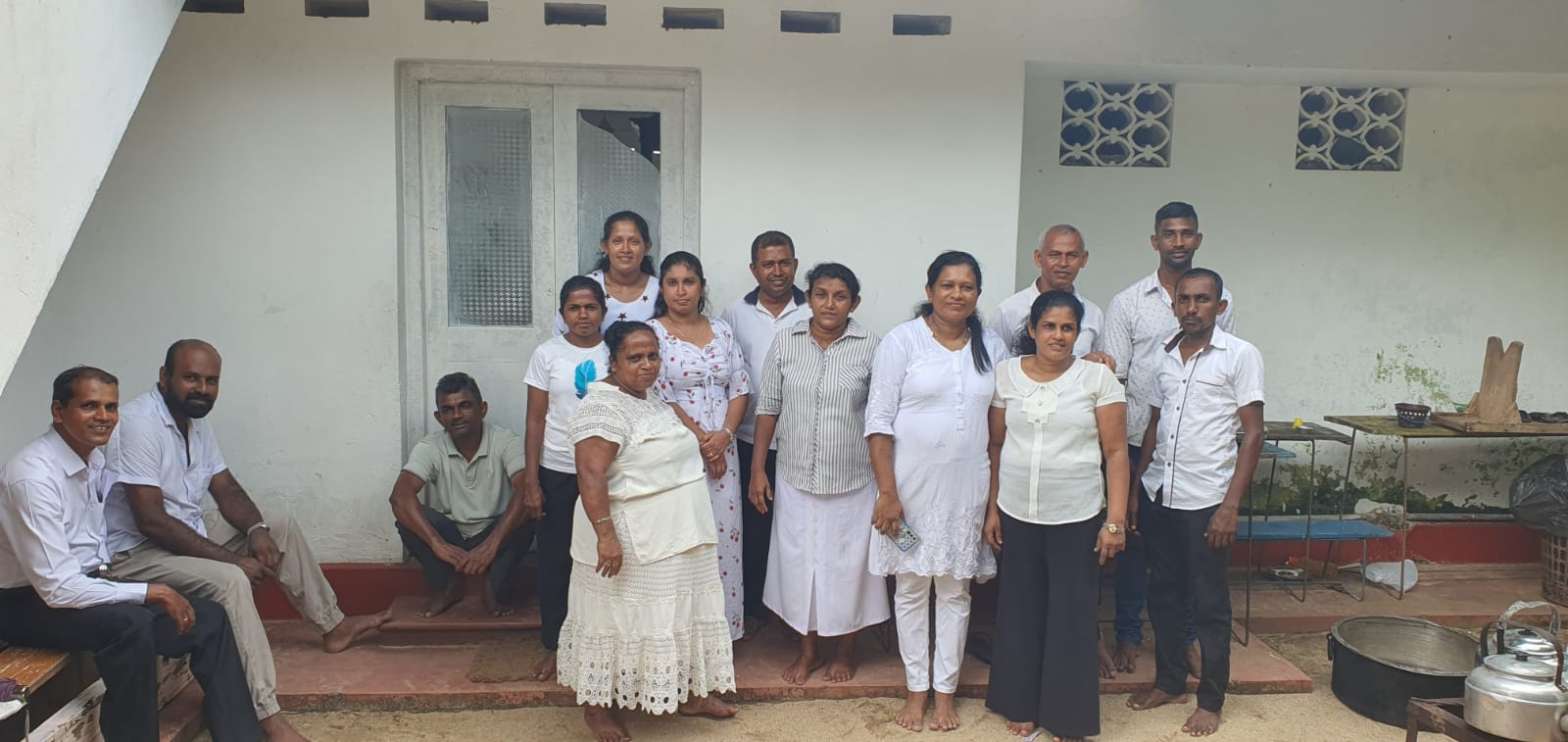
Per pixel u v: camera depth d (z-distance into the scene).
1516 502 4.41
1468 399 4.80
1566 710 2.36
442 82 3.88
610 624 2.96
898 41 3.91
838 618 3.33
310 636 3.76
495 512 3.79
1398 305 4.72
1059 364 3.02
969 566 3.12
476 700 3.32
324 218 3.79
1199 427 3.13
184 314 3.79
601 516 2.85
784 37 3.87
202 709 3.10
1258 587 4.46
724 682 3.10
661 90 3.97
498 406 4.06
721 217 3.92
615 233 3.42
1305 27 4.10
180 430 3.18
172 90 3.68
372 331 3.85
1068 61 4.01
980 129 3.97
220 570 2.98
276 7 3.68
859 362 3.29
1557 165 4.70
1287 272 4.65
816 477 3.26
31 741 2.50
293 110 3.73
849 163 3.94
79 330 3.76
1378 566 4.61
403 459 3.94
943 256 3.07
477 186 3.96
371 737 3.14
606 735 3.08
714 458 3.35
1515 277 4.75
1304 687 3.49
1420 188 4.66
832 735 3.18
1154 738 3.17
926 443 3.07
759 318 3.64
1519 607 2.61
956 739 3.16
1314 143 4.66
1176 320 3.52
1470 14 4.16
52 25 2.54
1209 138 4.53
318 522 3.94
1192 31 4.05
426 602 3.86
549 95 3.93
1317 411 4.75
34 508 2.61
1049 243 3.40
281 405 3.87
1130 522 3.37
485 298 4.02
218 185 3.74
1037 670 3.13
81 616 2.68
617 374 2.94
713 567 3.08
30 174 2.48
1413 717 2.66
